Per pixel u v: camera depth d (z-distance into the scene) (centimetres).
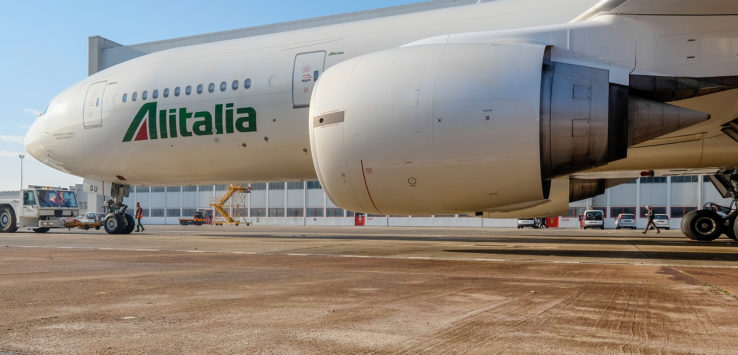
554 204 1118
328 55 1155
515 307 326
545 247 1016
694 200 3828
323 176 837
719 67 758
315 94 855
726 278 496
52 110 1502
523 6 1055
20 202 1942
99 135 1395
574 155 722
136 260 711
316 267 610
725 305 336
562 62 764
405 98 761
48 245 1075
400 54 808
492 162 731
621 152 730
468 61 757
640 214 3953
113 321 278
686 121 746
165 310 313
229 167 1290
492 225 4331
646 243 1210
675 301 353
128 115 1344
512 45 767
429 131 747
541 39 822
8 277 503
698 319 288
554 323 275
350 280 477
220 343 227
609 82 748
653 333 251
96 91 1414
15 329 257
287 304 338
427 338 238
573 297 371
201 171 1331
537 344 227
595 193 1248
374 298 365
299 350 215
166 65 1334
